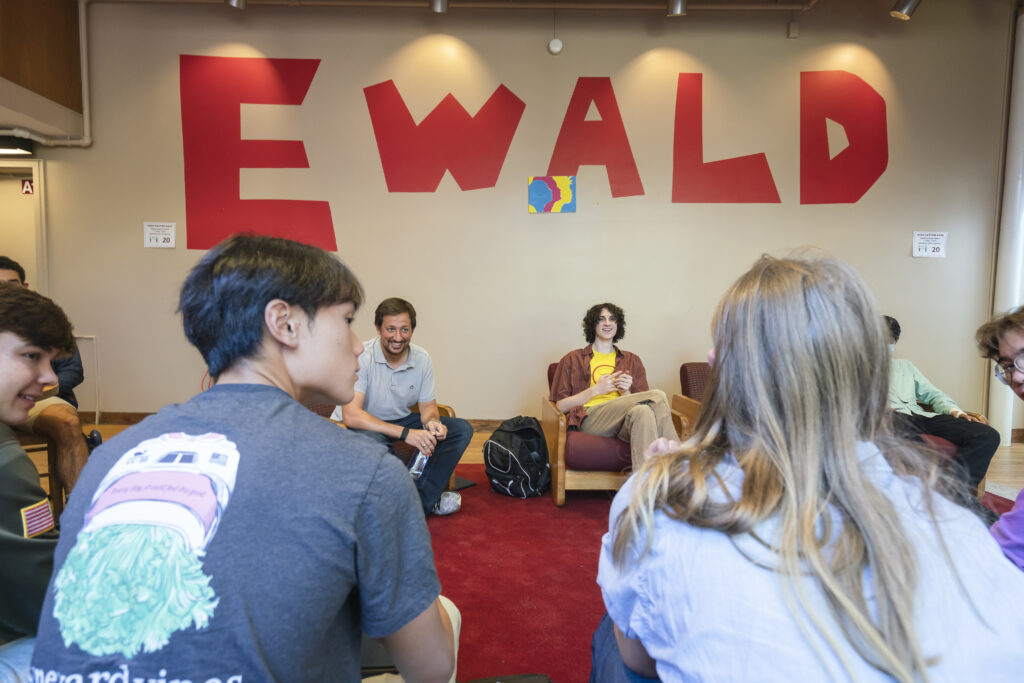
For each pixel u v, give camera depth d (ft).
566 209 14.46
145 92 14.34
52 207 14.61
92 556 1.76
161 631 1.67
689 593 1.78
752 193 14.34
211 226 14.53
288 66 14.25
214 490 1.82
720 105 14.23
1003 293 14.03
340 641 2.03
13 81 12.44
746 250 14.44
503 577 7.22
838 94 14.08
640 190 14.40
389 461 2.12
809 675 1.59
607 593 2.16
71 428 5.75
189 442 1.95
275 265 2.19
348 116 14.38
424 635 2.14
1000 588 1.73
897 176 14.25
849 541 1.71
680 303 14.61
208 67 14.25
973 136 14.16
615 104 14.26
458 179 14.48
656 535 1.93
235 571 1.72
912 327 14.51
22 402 3.23
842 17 13.98
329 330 2.30
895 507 1.82
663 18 14.11
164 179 14.48
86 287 14.73
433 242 14.62
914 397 10.66
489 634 5.95
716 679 1.69
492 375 14.87
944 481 2.04
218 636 1.67
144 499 1.82
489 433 14.79
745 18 14.05
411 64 14.26
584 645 5.77
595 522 9.14
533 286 14.67
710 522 1.81
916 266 14.40
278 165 14.42
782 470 1.84
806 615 1.64
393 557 2.01
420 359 9.65
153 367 14.83
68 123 13.96
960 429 9.56
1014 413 14.83
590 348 11.36
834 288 1.95
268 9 14.17
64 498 6.00
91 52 14.29
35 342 3.17
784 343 1.93
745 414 2.05
